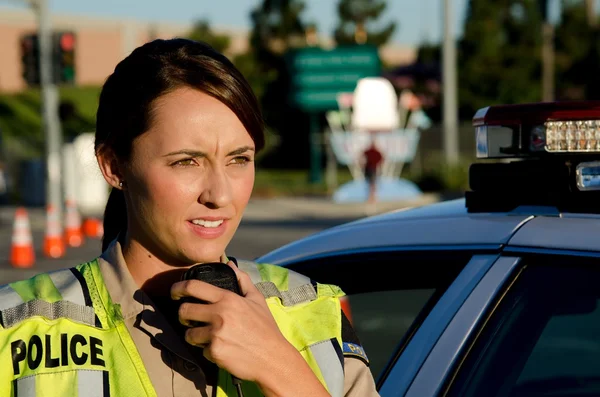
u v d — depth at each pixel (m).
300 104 32.81
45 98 21.38
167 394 1.72
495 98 43.34
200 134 1.71
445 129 27.19
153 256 1.80
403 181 27.73
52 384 1.67
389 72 45.00
